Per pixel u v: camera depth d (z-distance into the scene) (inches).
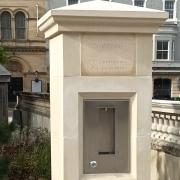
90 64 177.5
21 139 358.6
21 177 280.1
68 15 169.8
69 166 178.4
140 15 173.9
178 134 231.1
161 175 241.6
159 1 1675.7
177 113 233.0
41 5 1620.3
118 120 183.0
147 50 180.9
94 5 181.9
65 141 177.5
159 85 1657.2
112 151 184.5
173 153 229.0
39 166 285.9
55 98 192.2
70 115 177.3
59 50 180.9
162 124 251.3
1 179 201.5
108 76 178.9
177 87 1662.2
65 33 174.7
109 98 180.9
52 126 199.9
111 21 173.3
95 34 176.9
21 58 1606.8
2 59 1182.3
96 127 181.9
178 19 1678.2
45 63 1621.6
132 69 180.7
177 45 1679.4
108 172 183.9
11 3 1606.8
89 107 180.5
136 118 181.3
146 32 178.5
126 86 179.9
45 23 189.0
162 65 1644.9
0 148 302.7
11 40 1604.3
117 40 178.7
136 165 182.4
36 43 1611.7
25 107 732.0
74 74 176.6
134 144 182.4
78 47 176.1
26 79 1606.8
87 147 181.5
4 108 566.3
